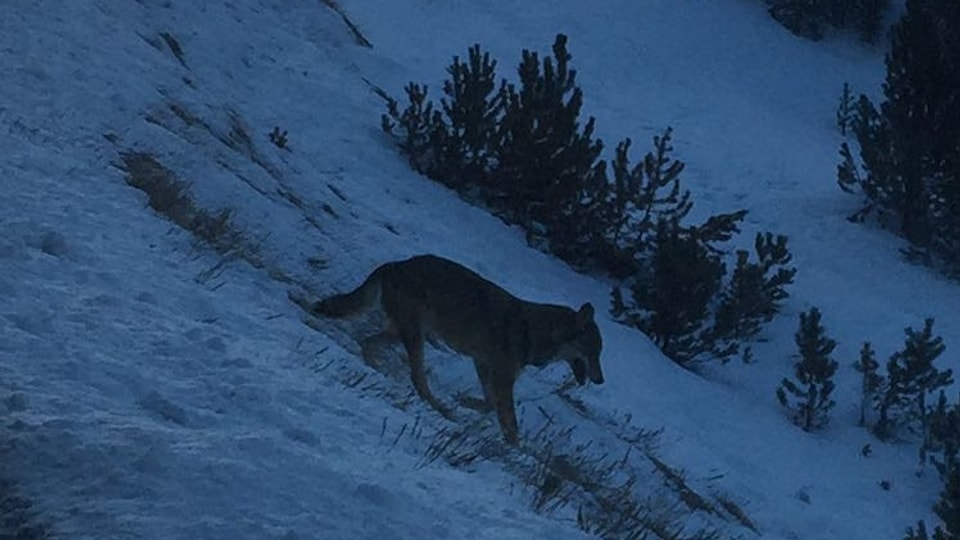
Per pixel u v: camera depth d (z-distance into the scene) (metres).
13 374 6.89
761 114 35.47
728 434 16.98
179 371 7.86
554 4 40.72
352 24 31.36
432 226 19.75
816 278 24.59
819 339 18.70
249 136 18.22
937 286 24.97
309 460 6.46
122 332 8.17
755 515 14.30
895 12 45.75
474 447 9.17
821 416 18.89
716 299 22.14
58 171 11.80
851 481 16.88
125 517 5.33
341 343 11.77
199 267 11.27
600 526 8.62
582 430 13.25
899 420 19.33
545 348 10.98
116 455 5.89
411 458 7.74
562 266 21.48
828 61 41.69
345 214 17.67
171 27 21.84
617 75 36.50
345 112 23.55
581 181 22.12
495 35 37.25
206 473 5.91
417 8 37.91
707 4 43.47
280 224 14.80
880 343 22.06
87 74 15.20
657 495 12.51
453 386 12.41
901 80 27.02
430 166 22.83
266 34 25.81
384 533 5.92
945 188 26.20
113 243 10.52
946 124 26.47
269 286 12.27
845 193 29.09
